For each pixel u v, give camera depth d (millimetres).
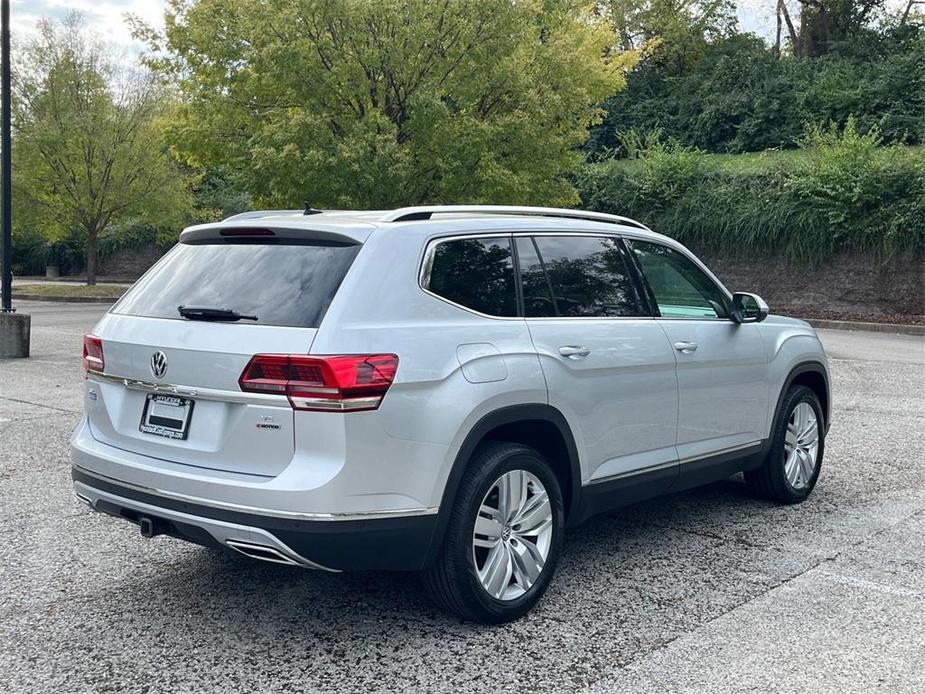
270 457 3670
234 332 3779
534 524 4273
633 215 27484
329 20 15062
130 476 4012
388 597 4488
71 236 40812
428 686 3547
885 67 29438
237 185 16516
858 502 6273
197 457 3855
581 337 4527
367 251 3896
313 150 14578
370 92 15734
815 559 5062
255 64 15500
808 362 6254
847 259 23531
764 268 25031
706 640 3969
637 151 29578
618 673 3652
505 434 4352
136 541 5348
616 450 4738
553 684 3561
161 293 4238
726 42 39438
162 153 29625
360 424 3604
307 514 3553
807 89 30859
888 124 27953
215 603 4398
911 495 6457
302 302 3770
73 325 19188
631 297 5008
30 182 28641
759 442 5836
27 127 28078
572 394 4418
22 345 13617
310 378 3576
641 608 4340
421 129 15203
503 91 16219
